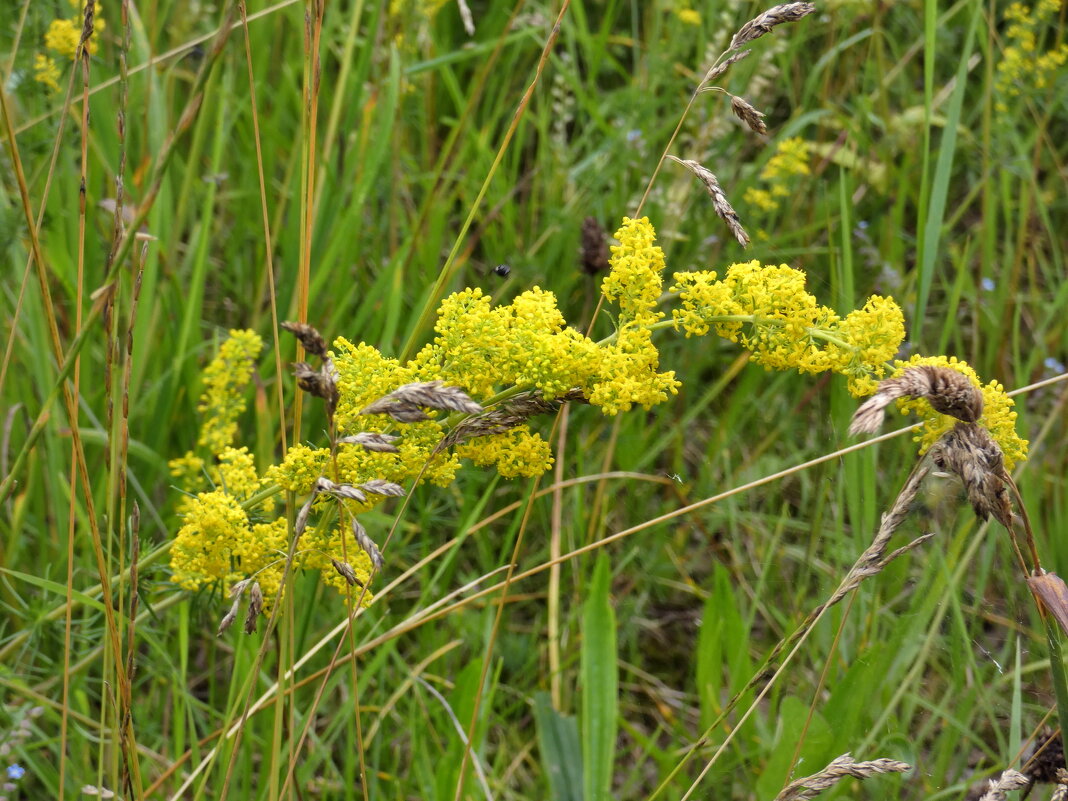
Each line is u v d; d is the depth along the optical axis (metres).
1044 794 2.19
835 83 4.25
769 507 3.23
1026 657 2.73
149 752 2.28
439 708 2.49
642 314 1.57
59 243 2.81
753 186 3.70
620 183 3.63
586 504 3.17
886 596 2.80
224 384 2.32
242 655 2.21
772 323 1.58
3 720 2.01
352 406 1.58
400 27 3.72
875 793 2.34
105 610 1.66
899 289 3.46
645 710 2.87
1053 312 3.24
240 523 1.71
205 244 2.86
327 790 2.43
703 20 4.13
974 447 1.39
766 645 2.90
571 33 3.99
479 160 3.56
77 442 1.64
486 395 1.63
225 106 3.31
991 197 3.49
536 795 2.55
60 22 2.65
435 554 2.28
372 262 3.40
